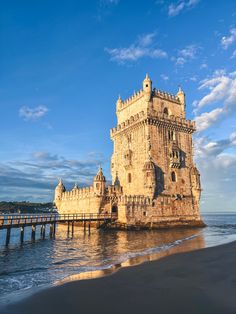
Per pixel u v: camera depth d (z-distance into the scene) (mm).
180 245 37219
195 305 14781
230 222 119250
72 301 15820
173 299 15688
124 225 57938
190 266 22797
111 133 76000
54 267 26109
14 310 14758
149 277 19969
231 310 14062
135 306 14961
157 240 43938
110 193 66250
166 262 24672
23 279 21656
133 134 67812
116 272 21469
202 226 67000
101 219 58969
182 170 67625
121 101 77375
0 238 55938
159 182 62844
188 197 67062
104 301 15727
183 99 72625
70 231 61438
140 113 65312
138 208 59688
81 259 29984
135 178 65375
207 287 17438
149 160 62156
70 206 79312
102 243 42219
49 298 16281
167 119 66438
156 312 14156
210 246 33938
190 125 70625
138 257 29406
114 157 74375
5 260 30109
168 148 65938
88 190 68938
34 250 36938
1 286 19703
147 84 66625
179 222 64125
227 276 19594
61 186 87250
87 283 18797
